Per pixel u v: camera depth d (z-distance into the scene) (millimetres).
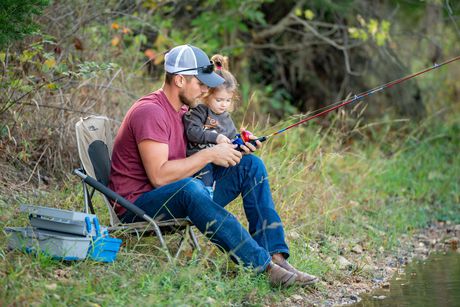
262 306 5539
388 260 7527
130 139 5871
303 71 13234
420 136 12586
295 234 7281
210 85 5906
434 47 13742
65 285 5133
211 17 11727
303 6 13086
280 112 12859
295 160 8656
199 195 5660
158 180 5738
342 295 6121
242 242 5688
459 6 12422
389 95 13008
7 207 6527
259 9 13125
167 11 11016
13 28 6367
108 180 6047
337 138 9953
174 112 6004
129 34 10211
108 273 5523
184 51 5926
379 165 10727
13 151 7500
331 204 8594
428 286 6445
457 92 14445
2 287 4945
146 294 5285
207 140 6121
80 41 8227
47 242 5500
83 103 8008
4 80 7348
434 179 11000
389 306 5797
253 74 13312
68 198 6973
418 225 9289
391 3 13055
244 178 6102
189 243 6301
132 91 9227
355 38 12320
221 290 5508
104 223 6766
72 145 7832
